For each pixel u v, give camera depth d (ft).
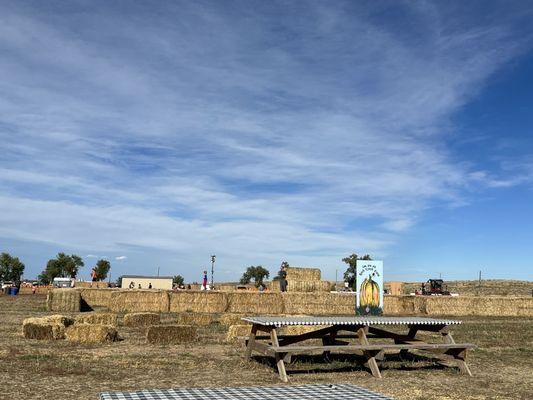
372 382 34.06
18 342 47.85
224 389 19.35
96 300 122.52
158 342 50.26
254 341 39.50
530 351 50.93
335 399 17.47
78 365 36.50
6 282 267.80
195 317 71.82
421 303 122.93
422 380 35.27
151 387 30.17
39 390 28.66
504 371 39.60
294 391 18.98
